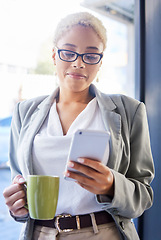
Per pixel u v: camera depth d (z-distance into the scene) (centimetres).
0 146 267
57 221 102
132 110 117
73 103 116
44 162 108
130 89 357
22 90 263
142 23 182
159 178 168
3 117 271
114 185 94
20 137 119
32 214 89
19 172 125
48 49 119
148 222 171
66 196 103
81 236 101
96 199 95
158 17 175
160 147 170
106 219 104
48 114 117
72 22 108
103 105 113
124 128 113
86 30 107
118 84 343
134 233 109
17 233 243
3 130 268
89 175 85
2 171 254
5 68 271
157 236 167
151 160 117
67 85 110
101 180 87
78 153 83
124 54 368
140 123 115
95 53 107
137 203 106
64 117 114
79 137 80
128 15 367
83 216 102
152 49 178
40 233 105
